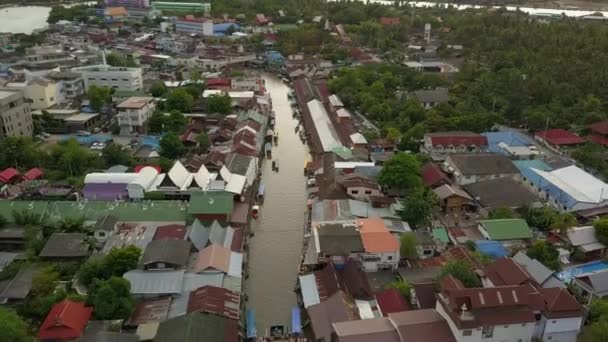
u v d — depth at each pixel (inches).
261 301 2509.8
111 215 2898.6
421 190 3174.2
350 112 5241.1
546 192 3366.1
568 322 2001.7
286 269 2775.6
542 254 2581.2
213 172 3575.3
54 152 3821.4
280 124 5172.2
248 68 7642.7
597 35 6845.5
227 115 4970.5
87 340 1894.7
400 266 2613.2
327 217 2992.1
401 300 2231.8
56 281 2411.4
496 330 1918.1
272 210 3422.7
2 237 2746.1
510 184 3334.2
